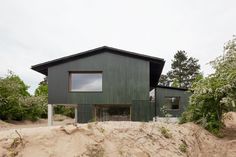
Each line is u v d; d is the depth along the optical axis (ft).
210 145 30.07
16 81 71.61
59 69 50.62
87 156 16.78
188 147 26.53
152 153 21.26
